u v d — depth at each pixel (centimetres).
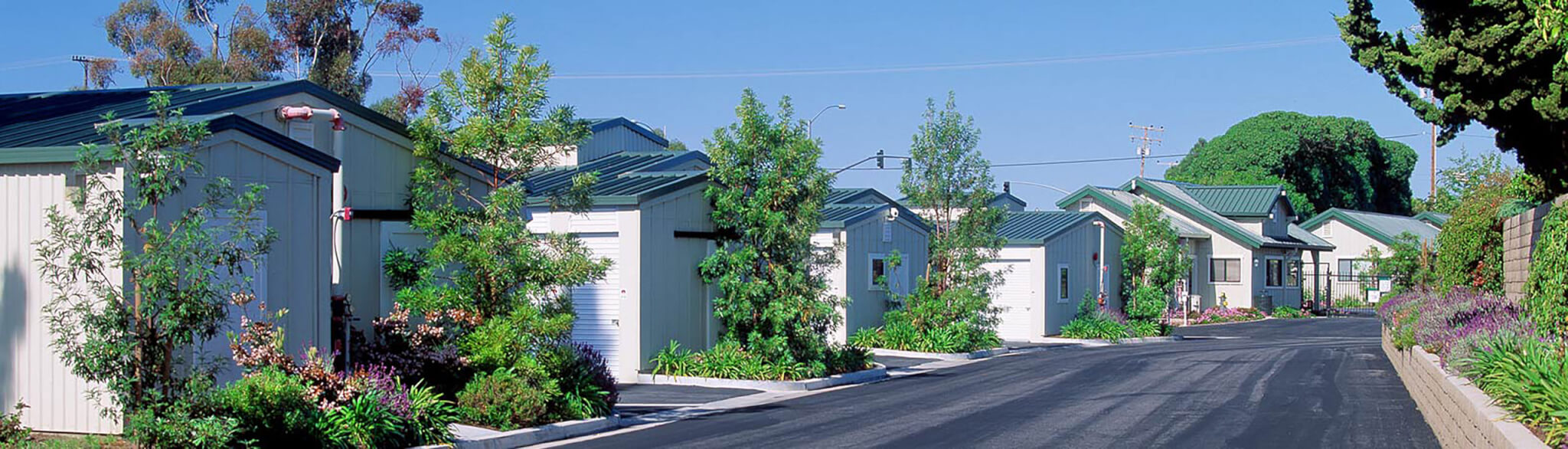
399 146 1680
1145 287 3944
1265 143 7988
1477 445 1125
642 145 3291
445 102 1537
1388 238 6300
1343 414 1608
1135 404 1744
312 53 4166
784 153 2153
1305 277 6297
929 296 2984
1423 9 1586
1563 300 1405
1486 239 2506
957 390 2012
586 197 1620
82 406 1200
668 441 1380
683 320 2244
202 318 1053
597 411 1548
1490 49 1499
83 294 1182
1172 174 8638
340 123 1525
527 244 1534
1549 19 1155
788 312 2123
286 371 1233
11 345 1224
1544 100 1476
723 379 2086
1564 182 1709
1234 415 1602
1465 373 1349
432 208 1605
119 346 1023
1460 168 6919
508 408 1402
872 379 2286
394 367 1413
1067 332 3681
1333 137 8088
